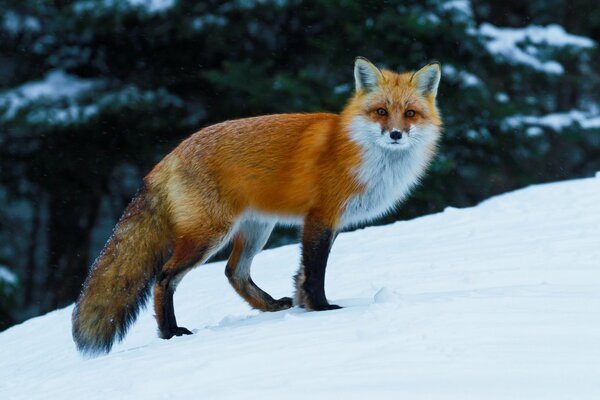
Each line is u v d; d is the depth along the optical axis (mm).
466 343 6398
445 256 11695
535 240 11875
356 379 5895
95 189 27594
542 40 26297
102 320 9984
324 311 8820
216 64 26688
